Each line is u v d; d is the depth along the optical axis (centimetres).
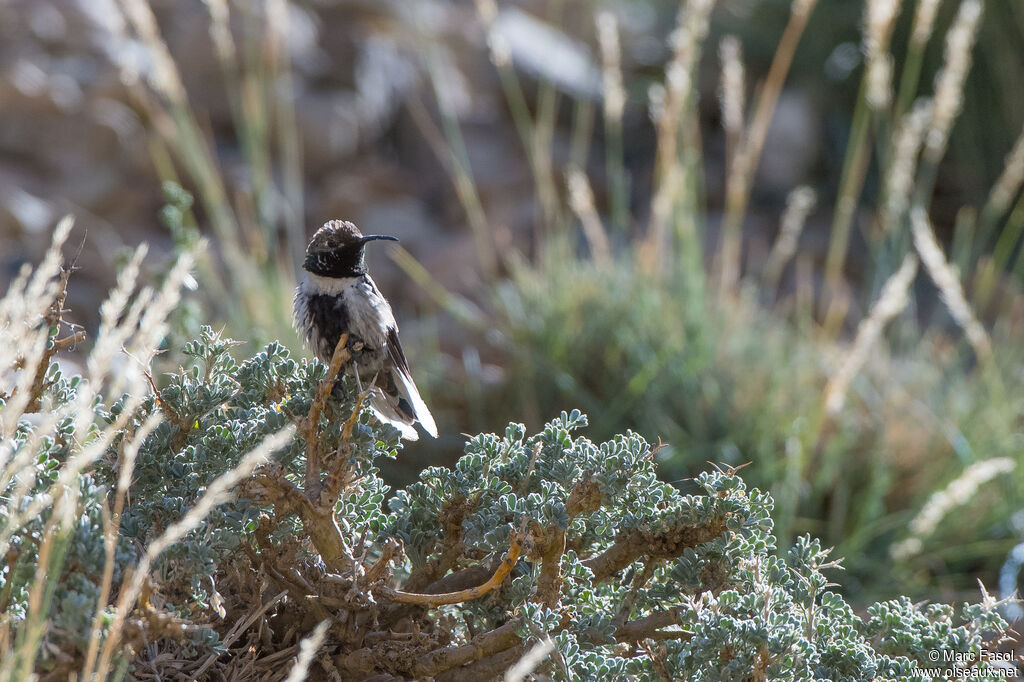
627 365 1116
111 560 372
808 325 1209
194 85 1722
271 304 1127
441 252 1555
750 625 442
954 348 1232
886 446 1030
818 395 1070
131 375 391
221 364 518
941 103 1158
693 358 1077
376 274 1498
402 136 1875
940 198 1748
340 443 449
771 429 1021
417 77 1911
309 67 1792
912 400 1088
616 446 479
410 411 659
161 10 1806
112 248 1402
